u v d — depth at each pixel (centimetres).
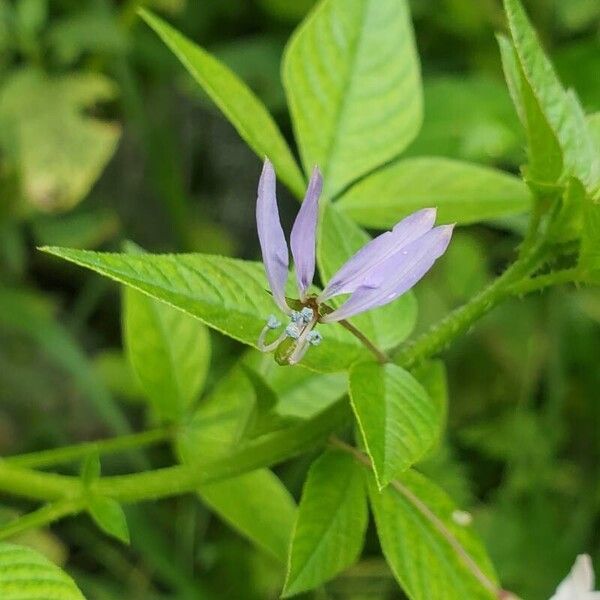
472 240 26
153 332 15
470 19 28
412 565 13
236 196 31
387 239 12
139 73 29
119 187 29
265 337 12
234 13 29
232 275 12
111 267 12
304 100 16
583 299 25
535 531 23
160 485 14
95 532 24
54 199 24
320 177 12
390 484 14
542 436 24
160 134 26
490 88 25
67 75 25
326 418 13
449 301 25
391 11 16
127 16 26
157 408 15
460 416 26
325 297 12
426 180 16
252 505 15
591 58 26
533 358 26
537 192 13
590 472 25
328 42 16
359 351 13
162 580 24
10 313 23
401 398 12
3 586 12
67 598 12
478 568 14
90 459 13
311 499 13
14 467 14
